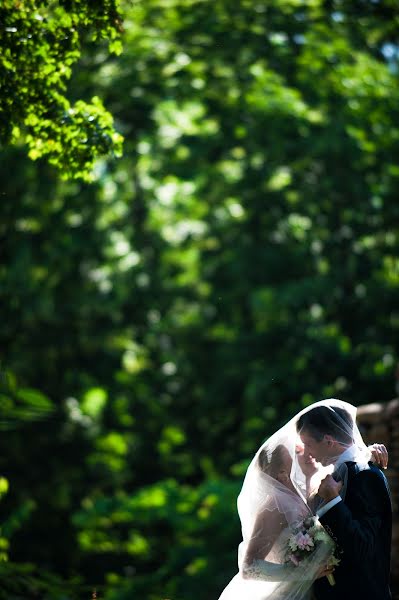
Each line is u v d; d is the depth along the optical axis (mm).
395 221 18672
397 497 8086
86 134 6145
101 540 17891
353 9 17172
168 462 22328
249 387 18922
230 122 18641
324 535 4484
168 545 18031
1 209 18703
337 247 19141
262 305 19031
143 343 23062
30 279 18875
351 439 4656
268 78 17516
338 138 17594
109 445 20266
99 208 20203
